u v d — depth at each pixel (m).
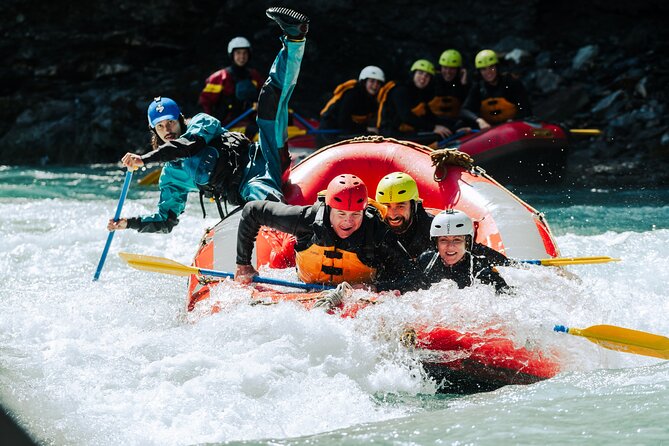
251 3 49.78
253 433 10.69
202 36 50.59
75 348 13.62
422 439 10.15
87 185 36.19
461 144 33.41
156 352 13.43
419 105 35.31
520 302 13.55
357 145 20.30
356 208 14.17
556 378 12.56
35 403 11.45
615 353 13.70
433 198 18.70
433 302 13.39
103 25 49.53
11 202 30.48
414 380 12.75
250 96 36.66
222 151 18.31
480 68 34.69
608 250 20.95
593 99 41.28
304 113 45.66
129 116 45.44
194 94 46.41
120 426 10.78
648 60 42.84
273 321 13.45
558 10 47.97
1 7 49.09
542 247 16.48
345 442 10.17
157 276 20.11
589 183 33.00
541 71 43.12
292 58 18.45
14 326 15.27
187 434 10.59
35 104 47.56
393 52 48.38
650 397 11.16
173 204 18.34
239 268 15.45
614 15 47.25
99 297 17.81
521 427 10.33
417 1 48.28
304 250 14.92
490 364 12.98
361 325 13.30
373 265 14.77
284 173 19.31
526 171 33.19
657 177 33.34
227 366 12.52
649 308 15.81
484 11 47.62
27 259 21.62
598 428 10.13
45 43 49.44
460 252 14.00
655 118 38.69
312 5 49.16
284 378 12.29
